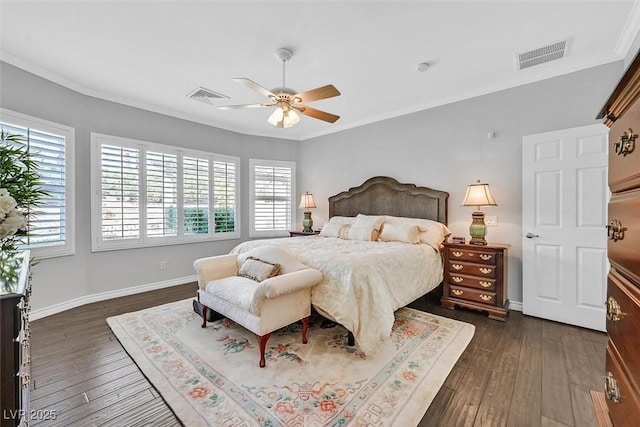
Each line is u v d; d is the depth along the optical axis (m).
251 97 3.62
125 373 1.91
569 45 2.47
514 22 2.16
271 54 2.61
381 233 3.62
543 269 2.87
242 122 4.66
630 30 2.23
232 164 4.88
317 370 1.93
